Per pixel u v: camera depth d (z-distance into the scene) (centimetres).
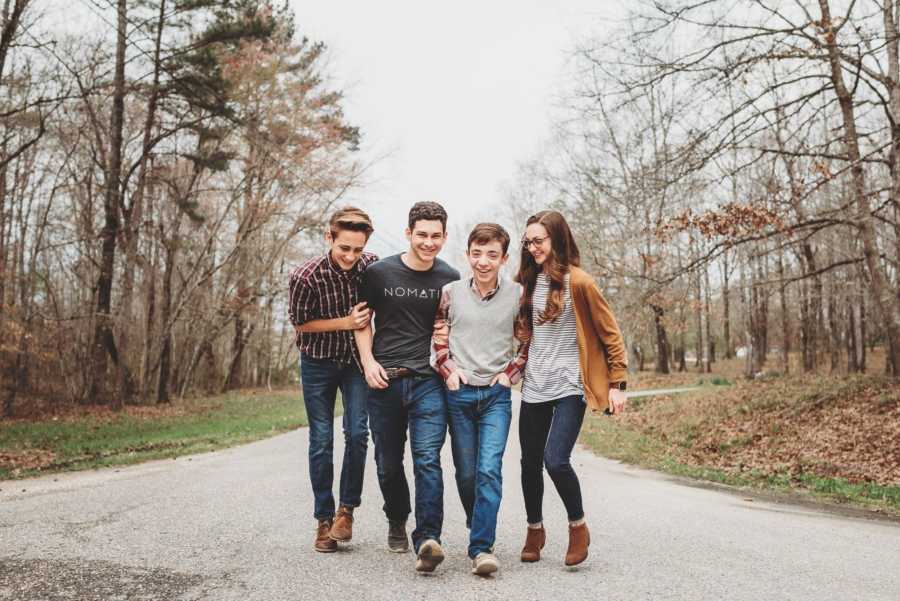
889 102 1319
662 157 1271
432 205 388
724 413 1608
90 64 2019
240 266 2969
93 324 2339
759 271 2266
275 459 959
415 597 321
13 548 414
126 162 2525
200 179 2888
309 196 2653
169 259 2700
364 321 391
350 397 424
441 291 389
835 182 1934
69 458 1103
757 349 3719
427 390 384
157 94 2178
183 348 3216
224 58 2364
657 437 1463
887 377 1523
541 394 380
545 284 388
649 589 334
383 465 397
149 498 611
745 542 457
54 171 2522
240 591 329
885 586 345
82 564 377
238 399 3098
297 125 2580
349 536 417
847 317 3366
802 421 1338
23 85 1881
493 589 334
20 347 2056
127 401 2533
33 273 2464
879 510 648
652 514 578
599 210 2511
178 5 2100
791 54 1160
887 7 1310
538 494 391
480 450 375
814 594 328
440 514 372
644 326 1647
